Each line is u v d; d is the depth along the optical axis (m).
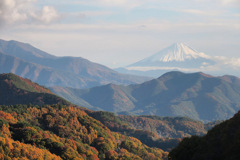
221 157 69.12
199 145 76.88
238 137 67.81
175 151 80.62
